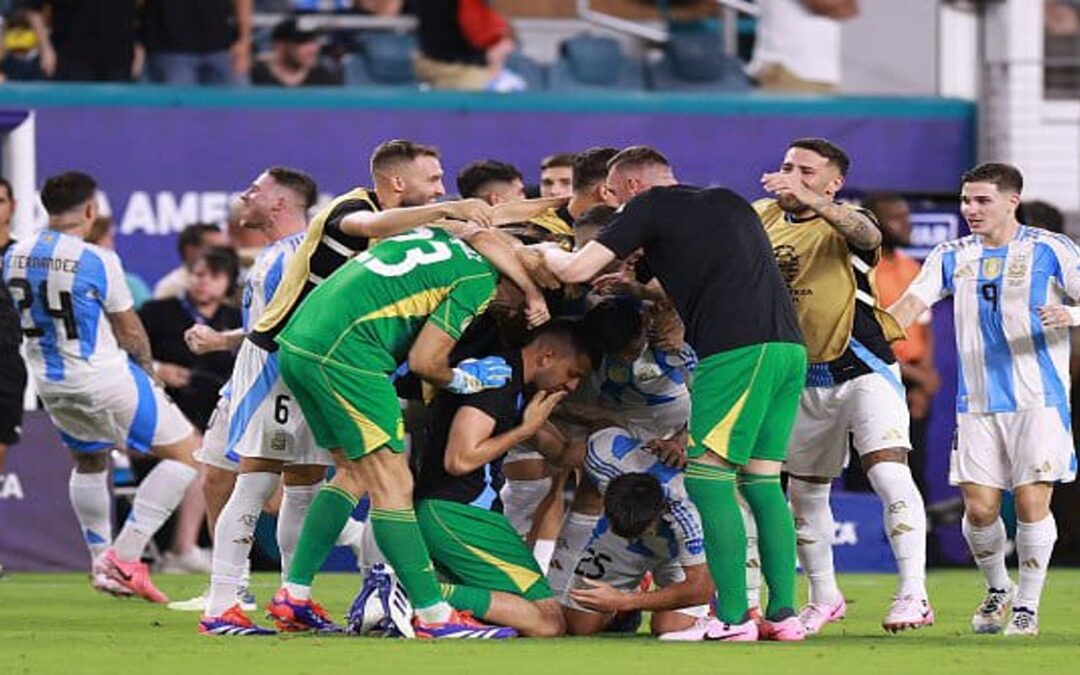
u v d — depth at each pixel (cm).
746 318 2562
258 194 3131
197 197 4494
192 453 3541
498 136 4588
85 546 4262
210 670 2277
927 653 2503
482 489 2722
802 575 4206
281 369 2631
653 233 2592
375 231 2670
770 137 4678
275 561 4288
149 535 3478
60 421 3591
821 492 2955
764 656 2431
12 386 3928
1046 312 2836
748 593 2880
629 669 2280
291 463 2878
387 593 2684
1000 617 2991
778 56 5009
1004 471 2967
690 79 5047
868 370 2870
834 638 2764
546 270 2620
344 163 4550
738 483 2655
